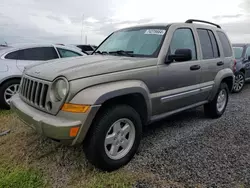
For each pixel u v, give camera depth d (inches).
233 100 261.3
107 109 103.5
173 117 189.6
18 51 211.5
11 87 204.7
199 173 107.2
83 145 103.3
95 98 93.8
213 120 184.2
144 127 165.5
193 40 154.6
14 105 117.6
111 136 106.9
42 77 103.2
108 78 101.6
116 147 109.0
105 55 138.3
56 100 95.6
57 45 238.2
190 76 146.0
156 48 129.6
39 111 103.0
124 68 108.9
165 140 143.1
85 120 92.6
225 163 116.4
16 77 205.0
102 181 100.3
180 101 142.2
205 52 163.6
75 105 92.3
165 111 134.9
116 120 105.6
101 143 101.1
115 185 97.6
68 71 97.6
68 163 114.0
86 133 96.2
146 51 131.6
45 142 135.9
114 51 144.8
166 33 135.6
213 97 175.8
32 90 108.1
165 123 175.0
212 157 122.4
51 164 113.0
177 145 136.2
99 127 100.0
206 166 113.3
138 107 120.0
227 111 211.3
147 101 117.9
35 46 221.6
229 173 107.6
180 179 102.5
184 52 124.6
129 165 113.4
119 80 105.5
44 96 100.3
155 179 102.1
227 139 146.4
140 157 121.1
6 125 164.6
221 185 98.7
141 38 141.8
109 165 105.9
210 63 164.9
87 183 98.7
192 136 150.2
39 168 109.3
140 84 113.2
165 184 98.8
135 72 112.1
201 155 124.3
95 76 98.6
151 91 121.2
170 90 133.0
